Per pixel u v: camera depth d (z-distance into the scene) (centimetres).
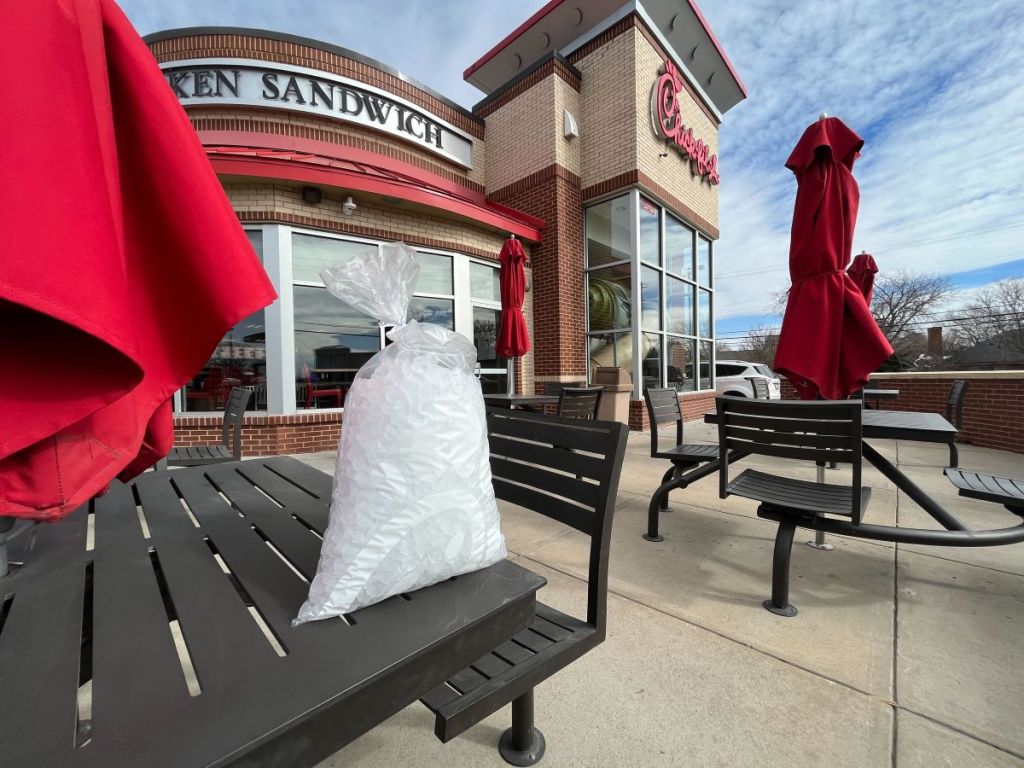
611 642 182
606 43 802
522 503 151
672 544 282
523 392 813
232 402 372
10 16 57
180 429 539
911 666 166
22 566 113
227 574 107
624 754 129
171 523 142
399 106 754
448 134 838
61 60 60
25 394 67
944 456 534
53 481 75
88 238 60
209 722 60
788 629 191
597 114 816
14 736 57
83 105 62
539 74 811
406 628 82
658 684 158
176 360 88
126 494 173
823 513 205
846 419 203
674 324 926
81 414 68
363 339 618
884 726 139
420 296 680
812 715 143
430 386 91
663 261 853
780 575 204
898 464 493
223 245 83
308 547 121
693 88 948
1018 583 229
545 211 806
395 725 141
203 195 82
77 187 60
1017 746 131
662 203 849
